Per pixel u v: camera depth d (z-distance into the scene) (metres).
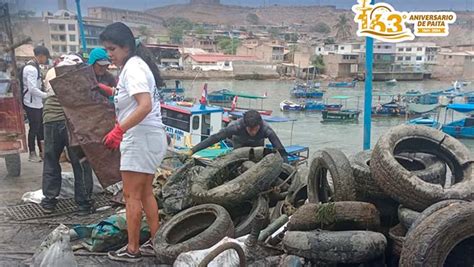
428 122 31.44
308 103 50.88
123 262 4.14
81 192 5.39
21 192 6.10
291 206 4.86
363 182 4.41
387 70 87.25
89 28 32.97
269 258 3.93
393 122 41.50
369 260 3.72
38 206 5.57
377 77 86.81
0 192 6.09
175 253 3.96
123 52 4.02
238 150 5.65
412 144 4.71
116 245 4.42
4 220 5.16
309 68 89.88
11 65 6.76
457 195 3.92
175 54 85.75
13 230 4.90
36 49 7.68
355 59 91.19
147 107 3.86
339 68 91.12
